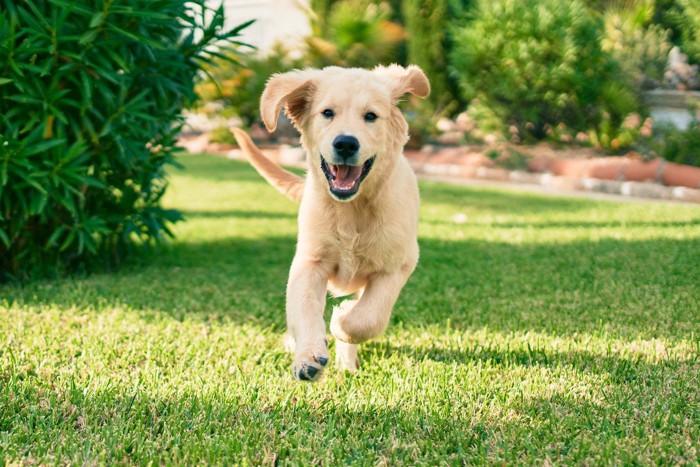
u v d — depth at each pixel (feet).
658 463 8.00
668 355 11.63
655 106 38.06
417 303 15.87
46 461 8.10
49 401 9.66
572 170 34.32
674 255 19.51
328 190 10.91
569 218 25.91
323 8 46.34
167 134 18.49
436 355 12.34
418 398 10.13
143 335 13.10
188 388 10.28
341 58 43.88
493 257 20.26
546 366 11.44
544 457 8.29
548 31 34.73
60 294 15.97
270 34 56.13
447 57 40.57
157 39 17.04
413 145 42.11
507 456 8.25
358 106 10.84
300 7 48.42
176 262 20.39
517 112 36.94
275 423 9.20
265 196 31.83
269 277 18.66
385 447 8.66
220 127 49.34
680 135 32.09
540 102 36.37
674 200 30.22
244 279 18.39
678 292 15.96
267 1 56.08
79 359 11.64
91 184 16.30
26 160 15.11
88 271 19.02
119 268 19.49
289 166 39.32
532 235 23.15
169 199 31.07
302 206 11.53
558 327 13.65
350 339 10.62
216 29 17.53
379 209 10.92
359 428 9.17
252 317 14.69
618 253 20.06
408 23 41.39
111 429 8.77
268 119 11.28
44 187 15.89
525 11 35.12
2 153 14.97
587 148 36.78
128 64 16.20
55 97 15.38
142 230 19.02
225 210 28.89
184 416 9.37
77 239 18.35
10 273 17.49
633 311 14.58
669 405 9.62
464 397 10.12
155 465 8.00
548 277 17.85
